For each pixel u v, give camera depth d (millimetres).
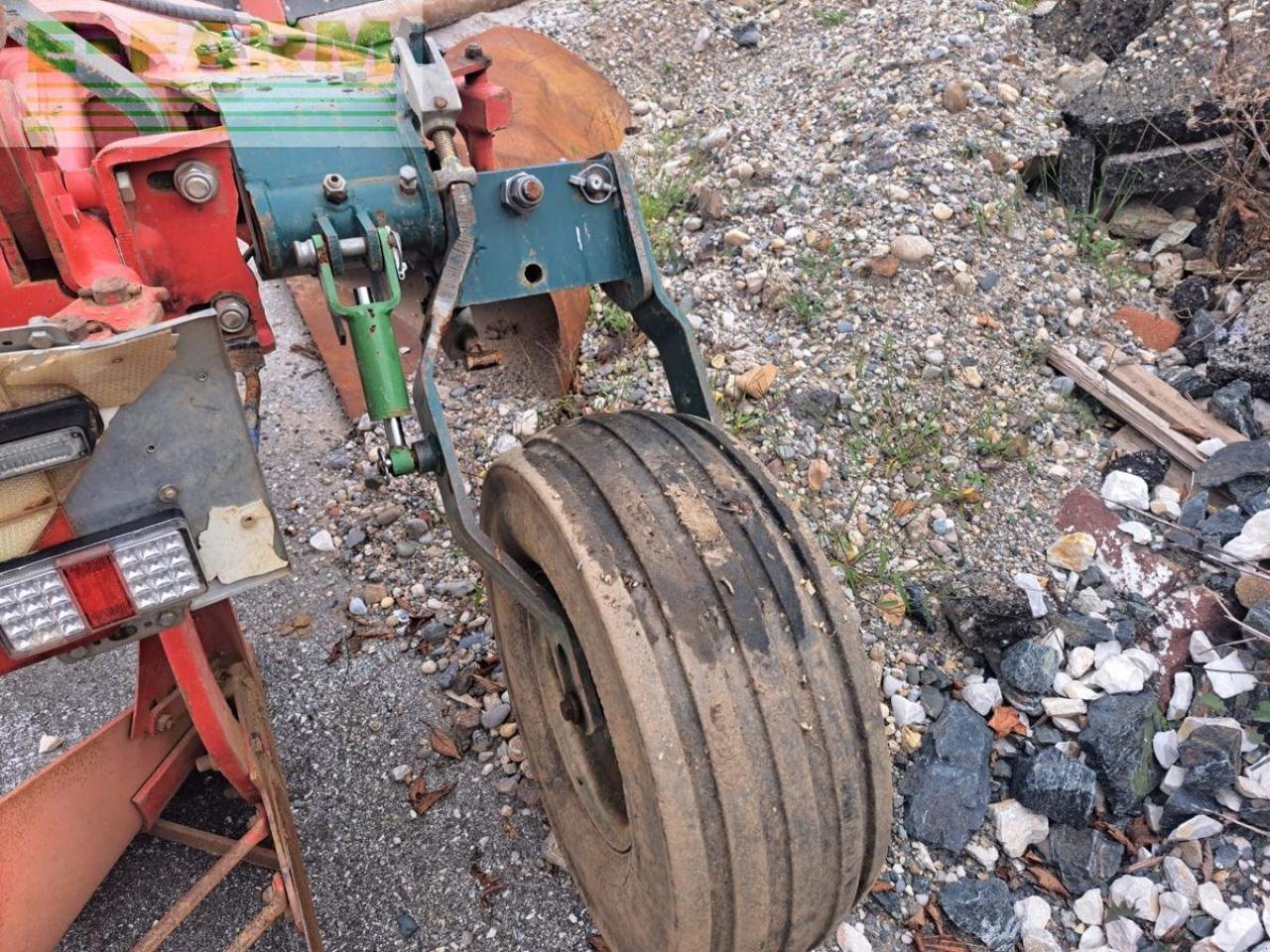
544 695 2352
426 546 3486
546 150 4457
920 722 2820
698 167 4965
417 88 2121
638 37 6387
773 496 1842
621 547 1728
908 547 3266
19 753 2969
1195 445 3498
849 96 5062
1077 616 3027
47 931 2168
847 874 1777
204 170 2047
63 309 1746
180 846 2660
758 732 1654
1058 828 2604
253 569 1807
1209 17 4660
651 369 3906
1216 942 2369
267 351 2287
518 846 2639
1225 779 2564
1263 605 2879
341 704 3020
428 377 2014
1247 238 4133
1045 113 4754
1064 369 3836
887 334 3836
